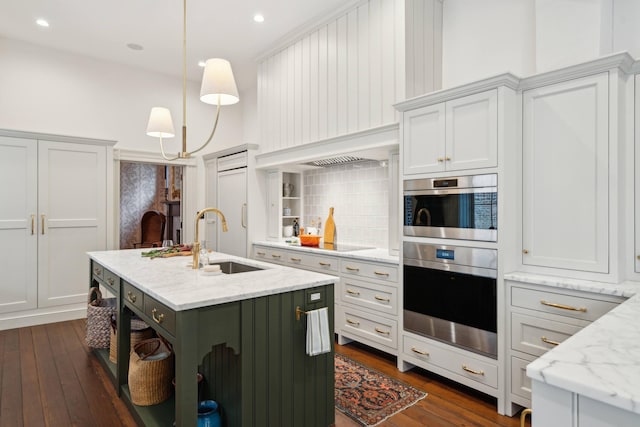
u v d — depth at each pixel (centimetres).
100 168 436
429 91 313
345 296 333
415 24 301
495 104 225
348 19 345
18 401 236
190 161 549
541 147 224
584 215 207
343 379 268
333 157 368
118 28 396
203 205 561
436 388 255
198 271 236
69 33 407
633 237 203
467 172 239
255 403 180
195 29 398
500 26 290
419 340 269
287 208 470
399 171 284
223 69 233
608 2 226
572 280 206
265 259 438
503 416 220
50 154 406
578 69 206
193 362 160
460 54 314
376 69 318
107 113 480
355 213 407
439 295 256
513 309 221
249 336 178
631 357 90
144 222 736
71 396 243
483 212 231
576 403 79
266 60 455
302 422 198
